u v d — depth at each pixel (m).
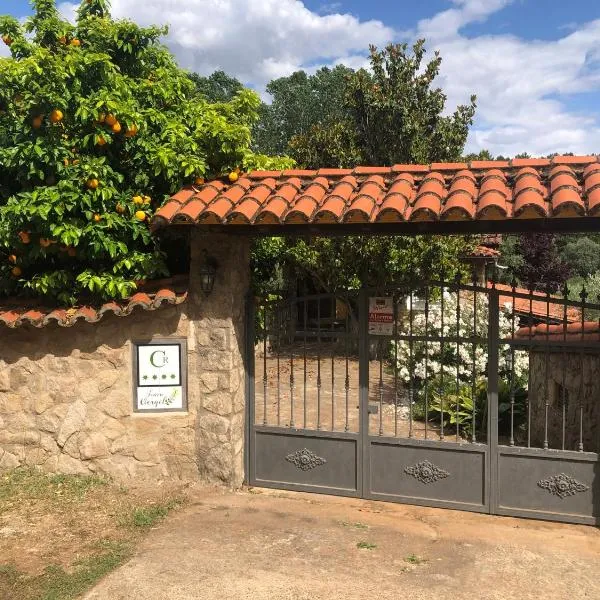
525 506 5.17
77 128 5.50
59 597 3.74
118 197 5.42
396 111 12.89
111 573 4.06
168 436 5.66
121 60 6.14
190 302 5.56
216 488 5.63
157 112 5.69
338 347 13.26
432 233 5.09
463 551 4.50
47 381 5.73
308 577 4.05
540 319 9.15
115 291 5.32
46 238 5.24
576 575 4.15
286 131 32.78
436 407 8.30
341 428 8.20
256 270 7.06
